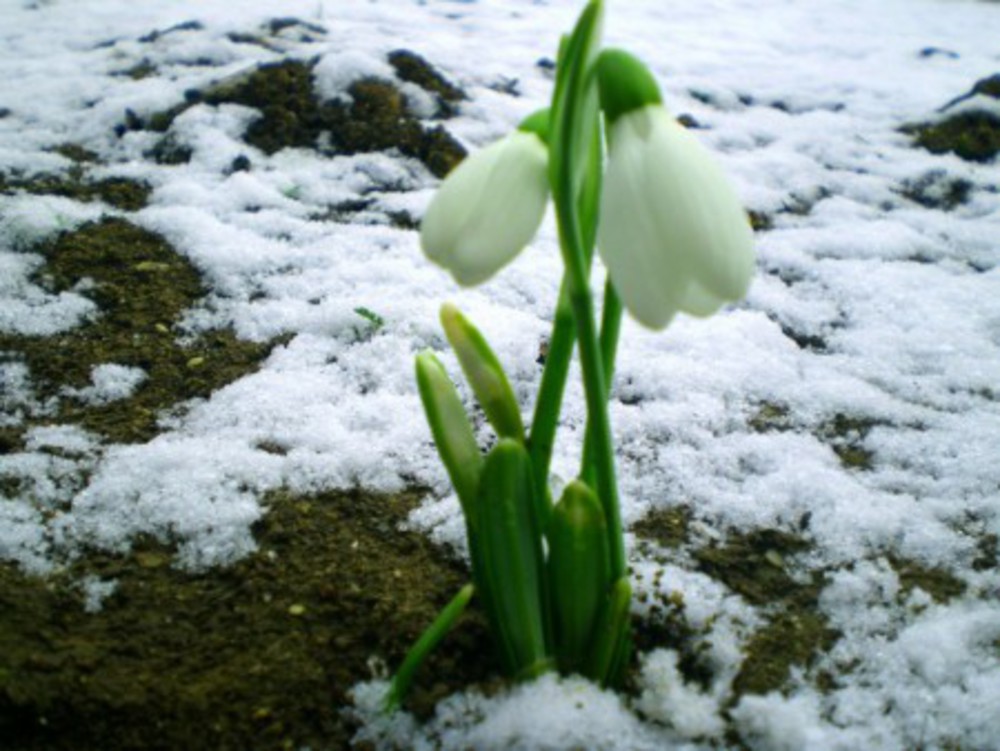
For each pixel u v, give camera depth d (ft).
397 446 0.72
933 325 0.93
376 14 1.92
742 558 0.63
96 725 0.50
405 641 0.55
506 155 0.37
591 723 0.48
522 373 0.83
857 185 1.28
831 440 0.76
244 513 0.64
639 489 0.69
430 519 0.65
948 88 1.73
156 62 1.50
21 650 0.53
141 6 1.89
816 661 0.56
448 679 0.53
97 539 0.62
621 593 0.47
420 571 0.61
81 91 1.40
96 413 0.76
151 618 0.57
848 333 0.92
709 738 0.51
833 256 1.09
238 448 0.71
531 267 1.01
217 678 0.53
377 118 1.28
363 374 0.82
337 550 0.62
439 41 1.74
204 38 1.58
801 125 1.50
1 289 0.91
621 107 0.35
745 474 0.71
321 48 1.42
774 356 0.87
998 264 1.08
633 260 0.34
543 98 1.50
